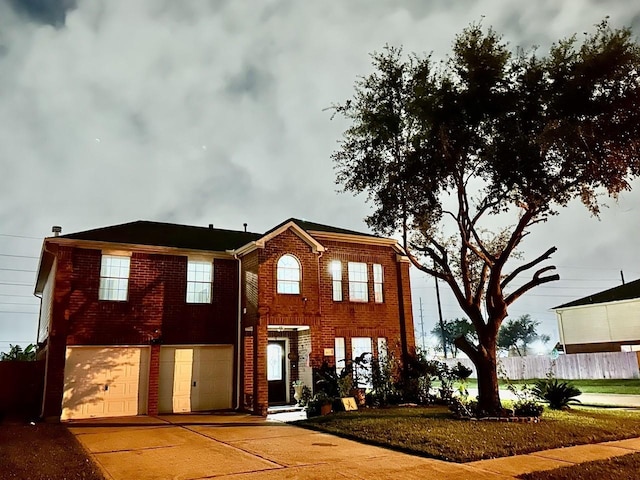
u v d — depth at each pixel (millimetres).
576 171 13188
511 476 7855
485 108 13414
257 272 17672
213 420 15141
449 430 11258
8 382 16828
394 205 14828
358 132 15445
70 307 16344
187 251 18438
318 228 21734
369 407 16375
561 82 12977
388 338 20562
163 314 17781
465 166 14305
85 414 15977
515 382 29188
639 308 32844
